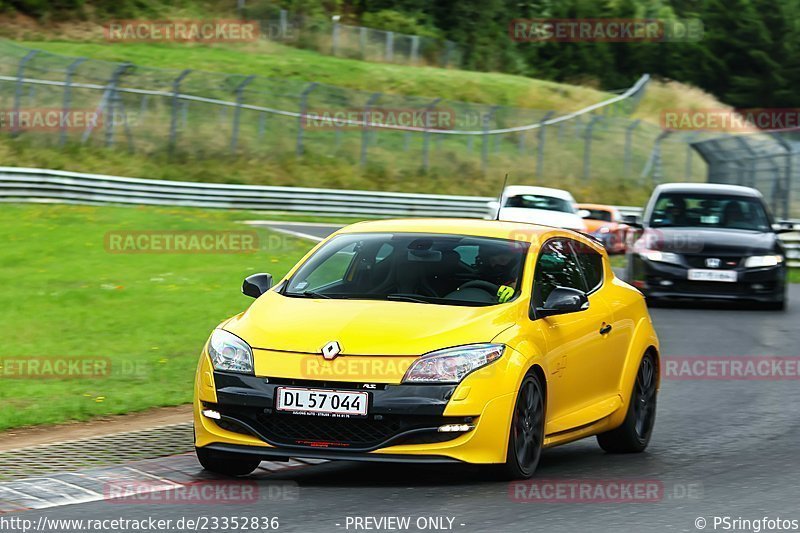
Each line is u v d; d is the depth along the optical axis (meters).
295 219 128.75
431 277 25.86
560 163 182.50
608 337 28.14
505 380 23.14
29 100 144.25
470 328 23.67
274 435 23.00
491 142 181.25
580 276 28.61
